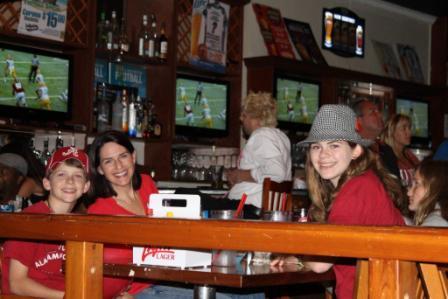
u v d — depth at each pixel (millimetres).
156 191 3078
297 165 6602
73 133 5012
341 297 2203
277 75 6328
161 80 5734
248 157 4637
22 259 2371
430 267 1340
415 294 1312
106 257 2432
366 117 4641
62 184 2611
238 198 4578
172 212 2324
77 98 5125
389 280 1273
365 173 2338
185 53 5945
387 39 8039
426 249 1225
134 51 5645
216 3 6078
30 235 1861
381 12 7957
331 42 7316
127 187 2949
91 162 2873
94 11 5137
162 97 5719
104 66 5496
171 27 5680
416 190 3006
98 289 1784
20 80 4707
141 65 5770
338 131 2346
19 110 4691
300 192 5477
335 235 1334
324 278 2242
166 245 1606
